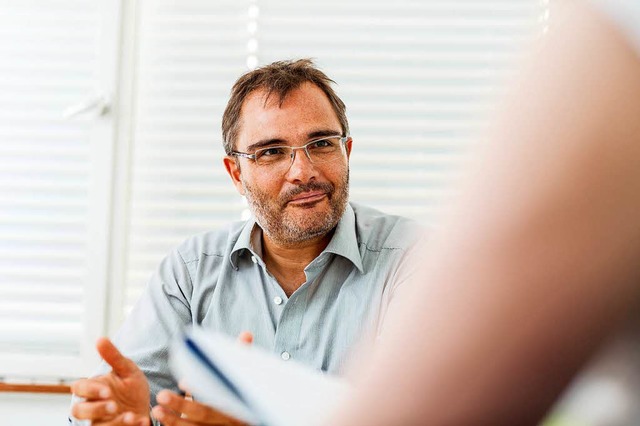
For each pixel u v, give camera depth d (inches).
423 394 8.7
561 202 7.7
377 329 49.4
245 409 21.0
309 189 49.6
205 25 70.2
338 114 52.6
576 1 8.3
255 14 69.7
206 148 69.6
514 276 8.0
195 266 54.9
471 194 8.6
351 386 10.2
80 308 68.6
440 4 69.8
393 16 69.9
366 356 10.6
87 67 69.4
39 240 68.6
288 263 53.3
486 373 8.4
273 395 19.4
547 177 7.8
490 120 8.7
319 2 69.8
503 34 69.2
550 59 8.2
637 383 10.5
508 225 8.0
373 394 9.1
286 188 49.8
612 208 7.6
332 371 48.5
